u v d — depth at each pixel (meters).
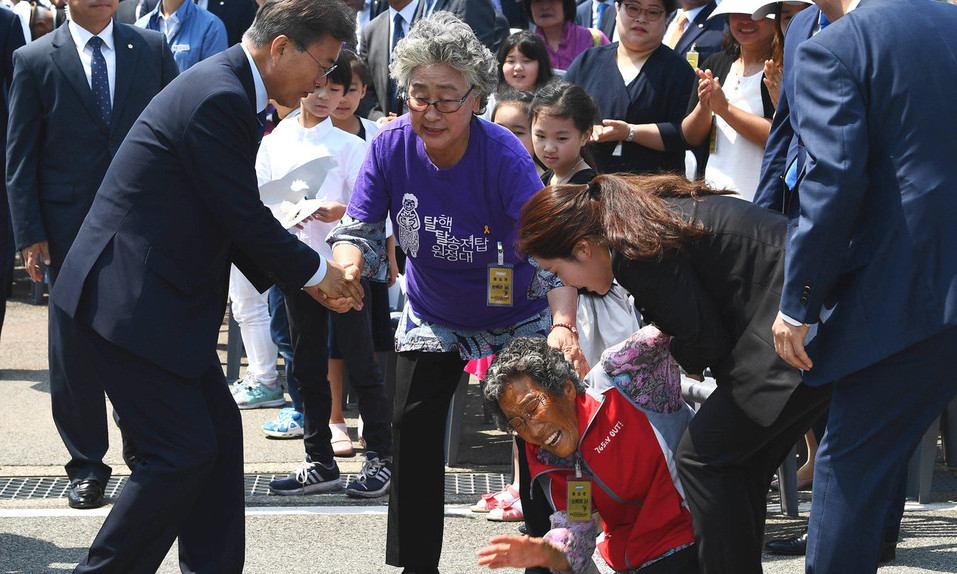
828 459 3.62
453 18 4.11
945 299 3.42
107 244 4.01
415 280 4.49
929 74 3.46
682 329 3.59
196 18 8.60
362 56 8.22
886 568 4.78
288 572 4.86
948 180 3.43
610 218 3.58
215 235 4.09
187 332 4.05
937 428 5.89
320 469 5.84
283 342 6.65
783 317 3.46
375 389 5.82
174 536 4.07
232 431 4.37
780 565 4.86
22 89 5.80
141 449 4.06
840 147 3.40
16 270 11.09
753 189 6.11
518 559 3.59
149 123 4.02
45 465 6.21
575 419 3.71
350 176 6.25
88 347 4.08
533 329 4.50
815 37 3.55
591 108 5.55
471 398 7.63
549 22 8.29
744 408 3.58
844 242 3.42
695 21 7.71
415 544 4.48
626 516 3.82
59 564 4.91
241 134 3.98
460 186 4.27
